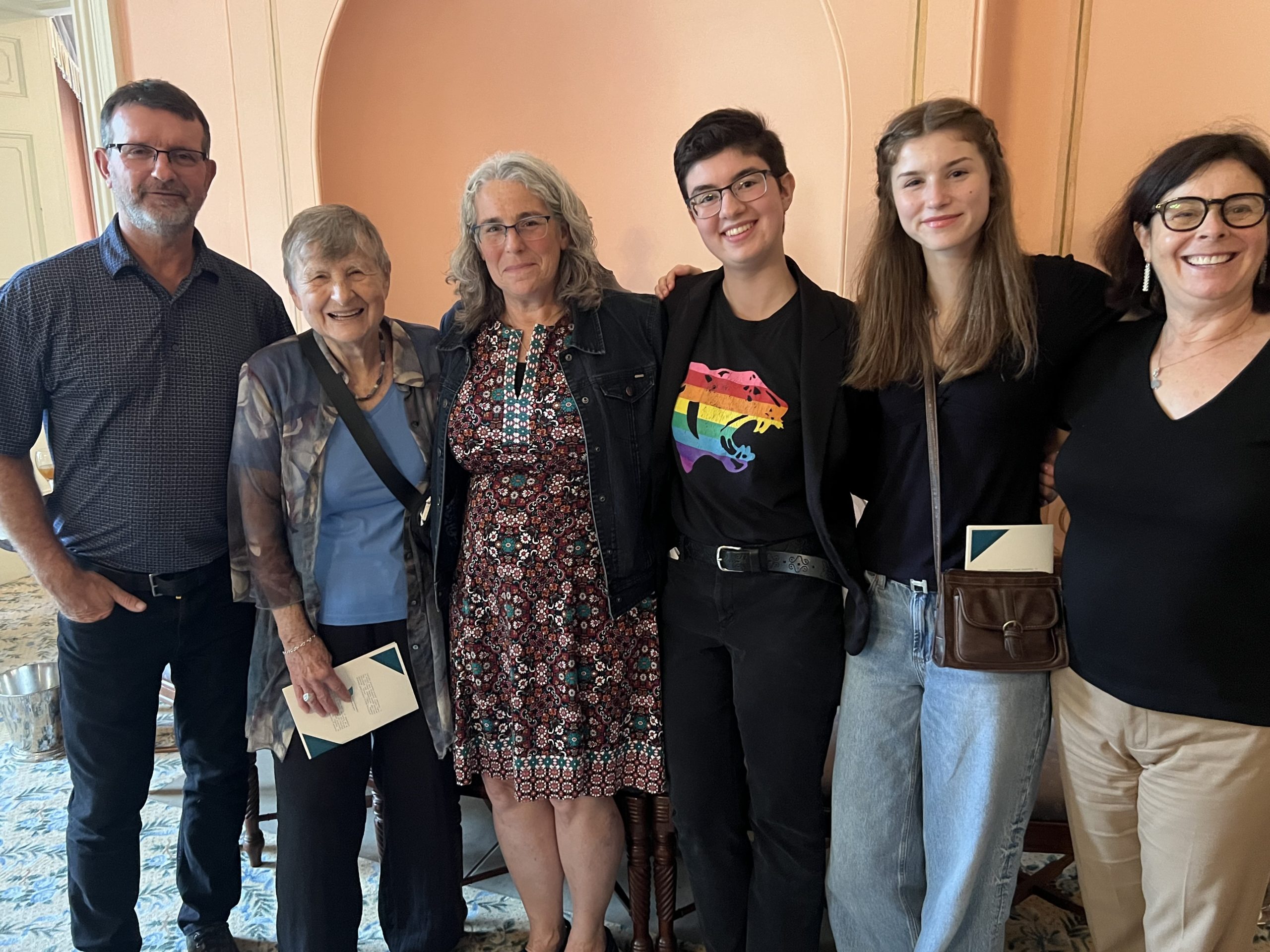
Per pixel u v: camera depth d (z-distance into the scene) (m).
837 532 1.59
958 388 1.43
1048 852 1.93
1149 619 1.32
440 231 3.11
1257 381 1.24
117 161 1.71
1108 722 1.41
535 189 1.62
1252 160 1.22
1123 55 2.18
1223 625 1.28
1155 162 1.30
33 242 4.48
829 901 1.74
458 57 2.94
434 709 1.80
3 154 4.32
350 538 1.74
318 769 1.74
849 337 1.57
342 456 1.70
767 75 2.60
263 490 1.70
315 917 1.76
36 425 1.78
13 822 2.62
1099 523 1.38
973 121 1.38
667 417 1.66
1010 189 1.40
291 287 1.65
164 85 1.75
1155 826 1.40
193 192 1.78
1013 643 1.43
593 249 1.75
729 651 1.69
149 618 1.83
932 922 1.57
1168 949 1.42
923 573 1.52
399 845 1.88
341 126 2.87
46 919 2.20
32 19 4.35
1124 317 1.44
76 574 1.76
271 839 2.54
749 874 1.82
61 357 1.73
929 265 1.48
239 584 1.75
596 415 1.66
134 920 1.97
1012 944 2.04
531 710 1.73
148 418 1.76
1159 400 1.33
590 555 1.69
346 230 1.61
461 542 1.80
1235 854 1.34
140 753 1.91
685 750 1.72
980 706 1.47
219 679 1.93
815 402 1.53
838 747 1.66
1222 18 2.09
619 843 1.90
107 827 1.89
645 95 2.84
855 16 2.27
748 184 1.52
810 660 1.61
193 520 1.82
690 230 2.86
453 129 3.02
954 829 1.52
